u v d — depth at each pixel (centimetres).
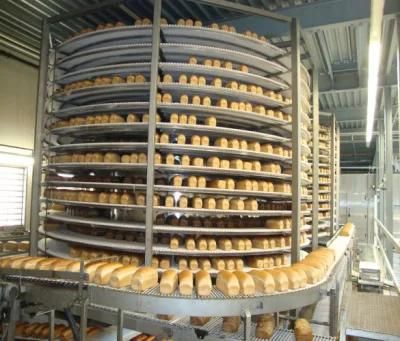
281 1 409
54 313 255
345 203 1077
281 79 376
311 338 192
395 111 716
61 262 235
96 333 260
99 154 325
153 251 296
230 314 186
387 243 607
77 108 336
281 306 195
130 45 318
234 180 335
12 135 523
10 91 520
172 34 320
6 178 526
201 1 319
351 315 212
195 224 325
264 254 339
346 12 394
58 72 380
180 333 206
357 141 1034
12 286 192
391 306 229
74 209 381
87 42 346
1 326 211
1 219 518
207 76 332
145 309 189
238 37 326
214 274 296
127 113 342
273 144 365
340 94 689
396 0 371
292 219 327
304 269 221
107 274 205
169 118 329
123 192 324
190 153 328
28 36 464
